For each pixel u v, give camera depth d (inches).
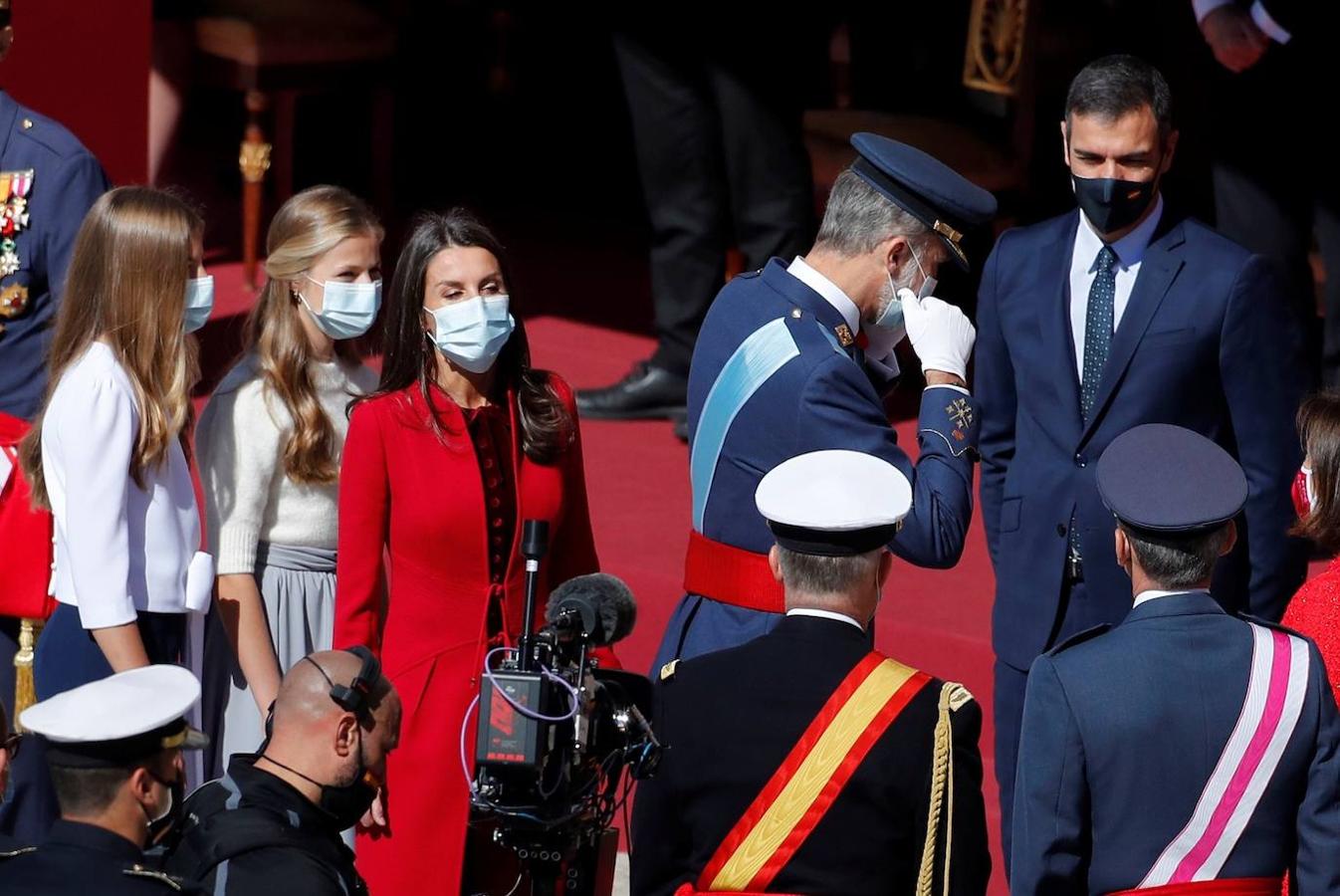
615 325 1257.4
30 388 695.1
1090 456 613.9
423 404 566.3
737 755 428.1
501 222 1508.4
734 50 1040.2
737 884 423.8
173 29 1304.1
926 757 420.8
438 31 1571.1
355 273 587.8
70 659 563.2
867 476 447.8
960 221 538.3
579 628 434.0
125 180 1035.3
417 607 569.3
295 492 598.9
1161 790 446.6
